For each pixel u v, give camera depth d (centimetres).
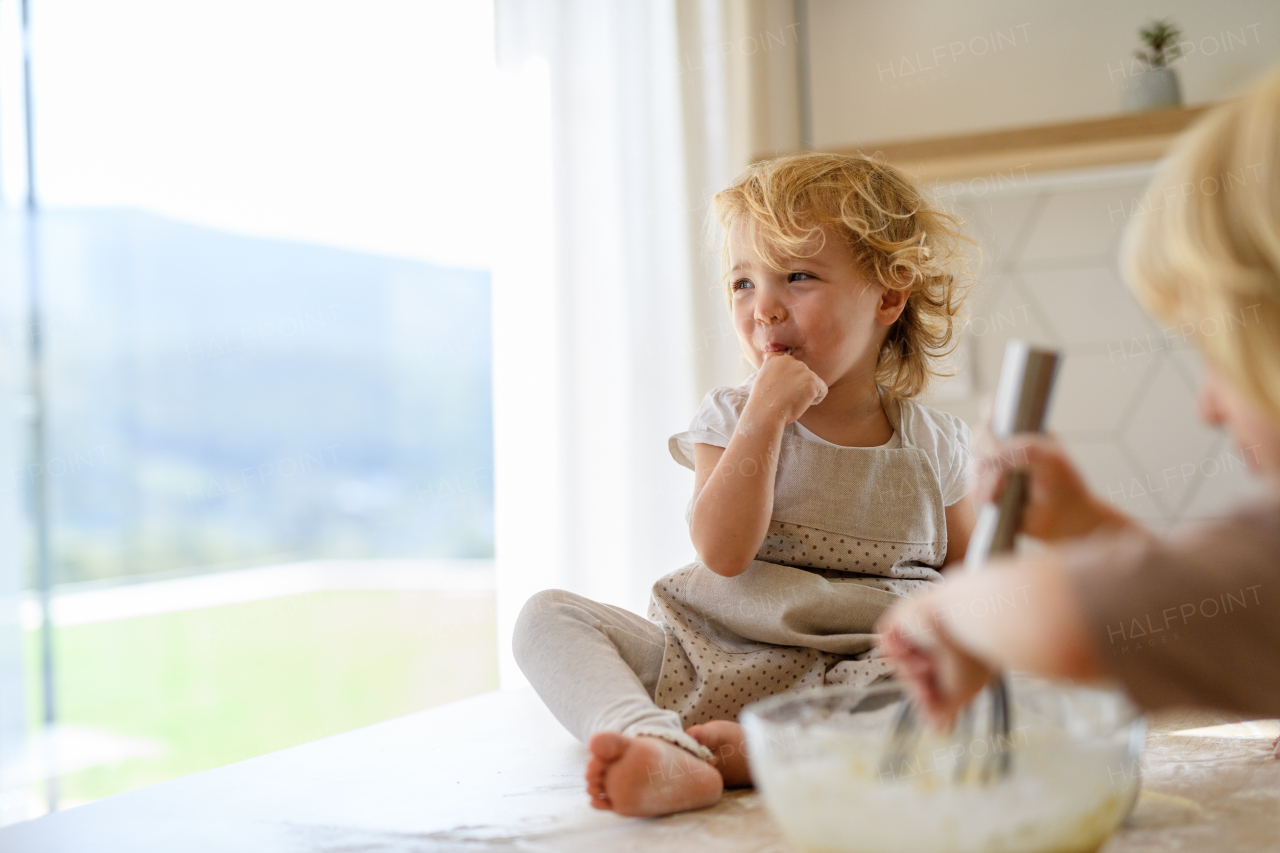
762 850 74
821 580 105
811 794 57
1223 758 94
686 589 108
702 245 211
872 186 119
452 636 422
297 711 474
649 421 200
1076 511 69
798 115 256
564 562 182
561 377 184
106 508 639
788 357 108
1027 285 235
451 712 130
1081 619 50
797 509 108
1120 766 58
